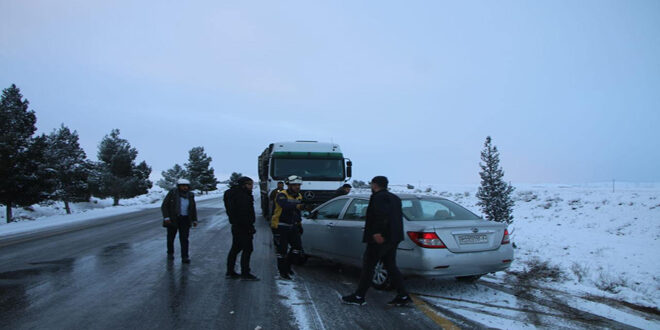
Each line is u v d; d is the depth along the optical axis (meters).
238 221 6.71
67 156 29.50
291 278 6.92
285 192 7.08
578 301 5.50
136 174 38.41
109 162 36.50
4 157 21.80
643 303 5.52
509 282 6.66
